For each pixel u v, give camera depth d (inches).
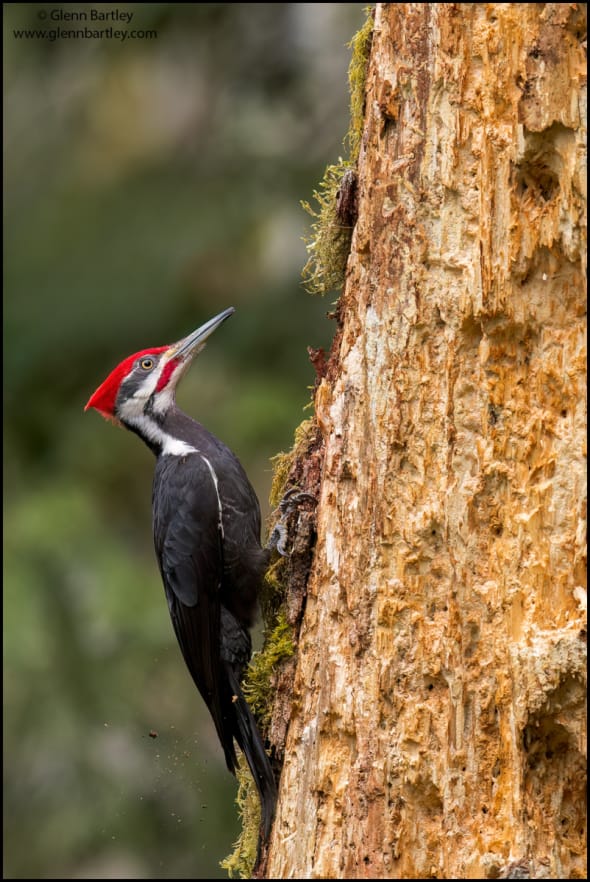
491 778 306.8
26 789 669.3
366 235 340.5
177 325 745.0
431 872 307.4
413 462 322.7
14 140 860.6
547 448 313.4
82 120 871.1
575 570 307.4
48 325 756.6
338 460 338.6
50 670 687.1
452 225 321.7
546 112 309.6
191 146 805.2
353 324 342.3
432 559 318.7
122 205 792.9
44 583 715.4
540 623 307.4
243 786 411.8
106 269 765.9
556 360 314.0
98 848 645.3
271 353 737.6
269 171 764.6
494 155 315.9
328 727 329.4
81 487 758.5
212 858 617.9
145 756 663.8
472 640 311.7
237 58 783.1
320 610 340.5
